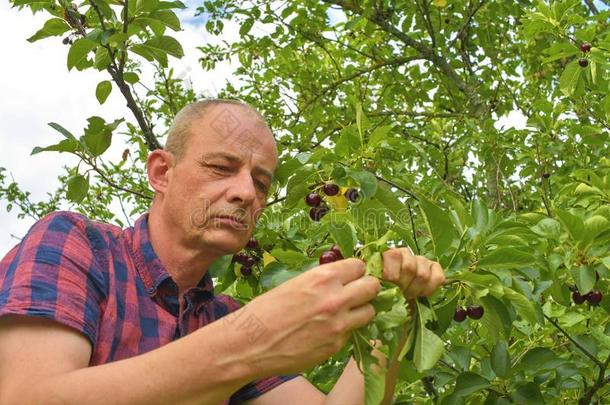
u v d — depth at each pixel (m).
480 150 4.86
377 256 1.45
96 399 1.17
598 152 4.28
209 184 1.78
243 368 1.20
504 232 2.09
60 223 1.60
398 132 6.06
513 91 6.58
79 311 1.39
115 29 2.49
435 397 2.71
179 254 1.81
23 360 1.27
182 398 1.19
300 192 2.35
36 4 2.64
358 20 6.01
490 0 6.57
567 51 4.05
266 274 1.90
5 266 1.57
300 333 1.20
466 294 1.94
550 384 2.63
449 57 6.56
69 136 2.41
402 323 1.39
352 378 1.94
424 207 1.78
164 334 1.72
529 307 1.84
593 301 2.60
